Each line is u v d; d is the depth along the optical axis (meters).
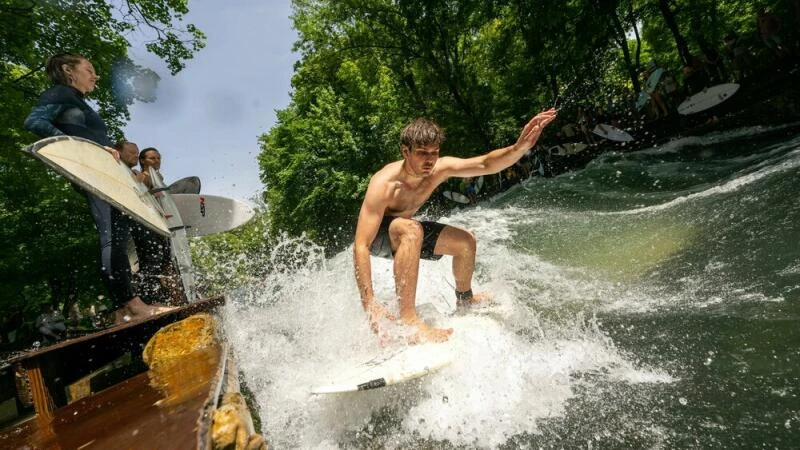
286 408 2.39
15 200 13.12
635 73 15.63
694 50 19.20
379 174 3.27
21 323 13.23
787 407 1.73
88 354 3.12
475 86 20.58
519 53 19.23
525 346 2.76
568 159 14.08
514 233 7.23
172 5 11.97
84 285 14.25
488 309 3.44
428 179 3.37
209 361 2.01
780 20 9.59
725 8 16.81
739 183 6.21
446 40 20.41
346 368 2.68
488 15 17.23
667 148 11.48
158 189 4.11
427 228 3.38
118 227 3.44
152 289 3.94
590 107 14.30
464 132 20.50
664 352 2.45
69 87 3.53
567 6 13.58
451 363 2.49
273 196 27.09
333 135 22.95
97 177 3.08
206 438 1.13
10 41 9.97
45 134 3.26
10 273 13.02
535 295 4.04
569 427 1.91
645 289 3.69
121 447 1.17
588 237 5.96
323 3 21.61
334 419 2.28
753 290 3.02
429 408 2.25
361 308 3.51
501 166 3.31
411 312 2.96
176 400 1.50
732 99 10.48
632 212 6.89
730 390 1.94
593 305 3.50
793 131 8.71
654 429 1.78
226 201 5.22
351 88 23.05
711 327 2.62
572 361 2.54
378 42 21.42
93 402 1.87
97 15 11.18
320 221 24.97
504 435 1.94
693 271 3.77
